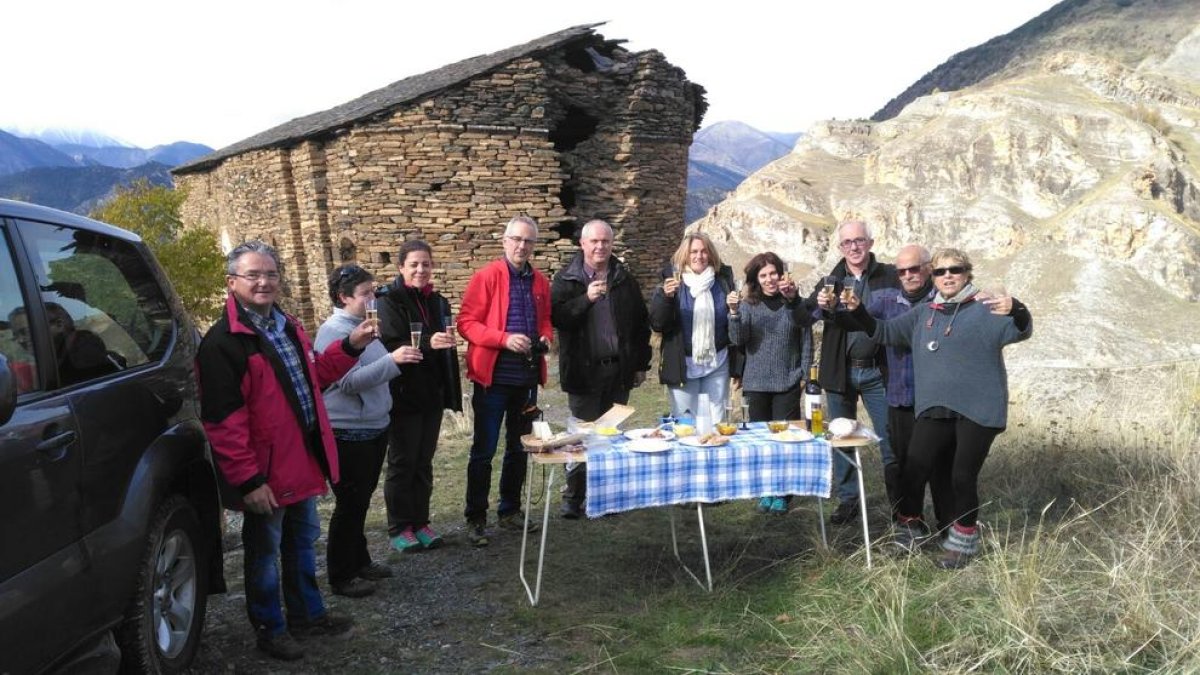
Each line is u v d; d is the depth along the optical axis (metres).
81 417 2.68
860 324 4.59
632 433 4.65
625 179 16.17
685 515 5.74
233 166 21.97
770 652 3.62
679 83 16.70
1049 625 3.46
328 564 4.50
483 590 4.55
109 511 2.78
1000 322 4.17
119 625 2.91
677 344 5.57
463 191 14.88
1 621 2.20
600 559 4.99
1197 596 3.56
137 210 27.42
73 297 2.96
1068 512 5.00
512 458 5.53
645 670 3.52
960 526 4.27
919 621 3.67
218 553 3.78
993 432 4.22
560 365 5.62
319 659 3.76
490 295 5.21
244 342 3.43
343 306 4.48
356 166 15.05
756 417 5.59
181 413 3.44
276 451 3.51
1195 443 5.63
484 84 14.72
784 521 5.52
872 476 6.35
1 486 2.24
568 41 15.36
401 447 5.05
